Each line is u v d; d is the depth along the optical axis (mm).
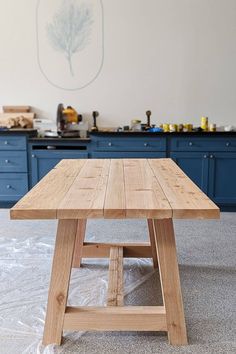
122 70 4281
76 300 2053
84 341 1689
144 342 1680
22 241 2975
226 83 4281
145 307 1691
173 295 1624
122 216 1335
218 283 2260
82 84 4316
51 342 1666
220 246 2877
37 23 4207
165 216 1334
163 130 3965
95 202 1411
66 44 4238
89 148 3902
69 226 1569
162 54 4242
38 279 2309
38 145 3908
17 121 4199
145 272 2420
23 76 4320
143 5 4152
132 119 4359
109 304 1785
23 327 1809
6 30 4234
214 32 4180
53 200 1445
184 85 4293
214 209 1333
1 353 1614
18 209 1339
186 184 1735
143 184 1734
